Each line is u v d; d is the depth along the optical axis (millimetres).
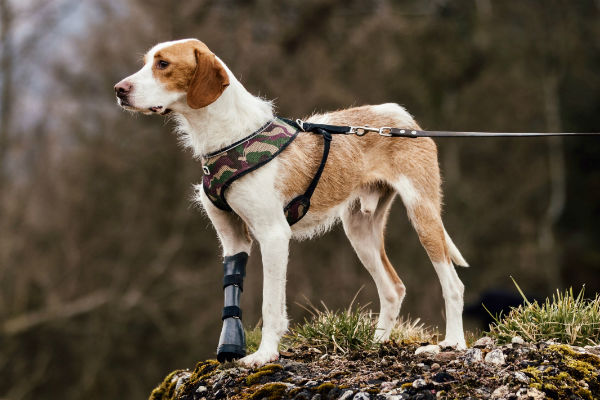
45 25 17062
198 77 4383
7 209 16391
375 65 19484
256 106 4652
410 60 21266
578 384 4023
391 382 4152
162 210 17266
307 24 20016
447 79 22375
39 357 16094
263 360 4543
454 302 4973
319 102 17203
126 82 4359
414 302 16672
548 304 4957
